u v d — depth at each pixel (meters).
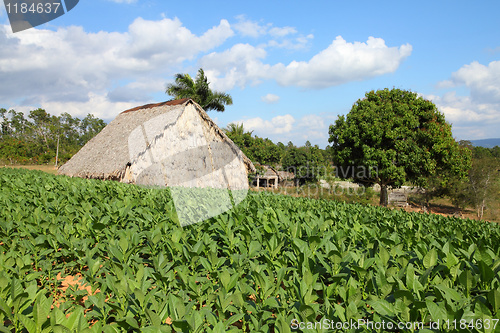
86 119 93.00
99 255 4.12
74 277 4.17
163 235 4.27
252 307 2.59
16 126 81.81
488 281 2.72
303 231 4.41
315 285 2.76
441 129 23.45
